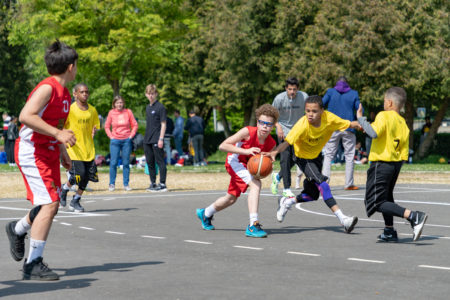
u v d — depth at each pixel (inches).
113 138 636.7
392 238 324.5
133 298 205.3
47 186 232.4
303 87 1382.9
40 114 226.5
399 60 1209.4
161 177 629.9
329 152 596.7
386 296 206.7
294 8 1422.2
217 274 242.8
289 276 238.5
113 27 1334.9
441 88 1284.4
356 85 1256.2
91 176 465.4
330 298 204.2
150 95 625.3
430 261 270.5
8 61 2438.5
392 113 319.9
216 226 386.6
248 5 1473.9
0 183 732.7
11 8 2094.0
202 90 1657.2
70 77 234.4
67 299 204.8
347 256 282.7
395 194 578.9
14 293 213.5
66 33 1334.9
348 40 1240.2
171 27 1402.6
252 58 1476.4
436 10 1268.5
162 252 294.0
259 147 344.8
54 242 324.2
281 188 655.1
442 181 742.5
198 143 1107.3
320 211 463.2
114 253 291.3
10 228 242.4
